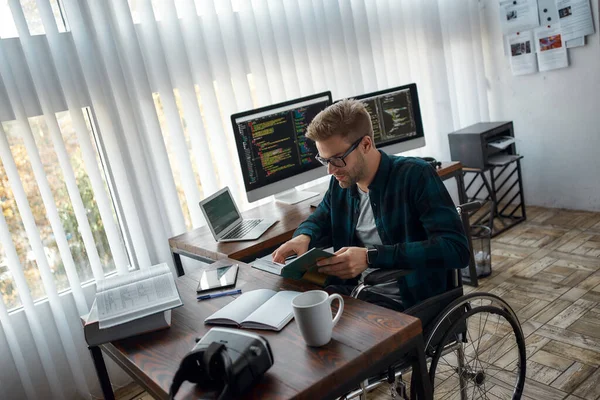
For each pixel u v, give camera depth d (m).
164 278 1.51
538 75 3.62
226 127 2.85
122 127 2.50
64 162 2.36
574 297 2.56
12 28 2.25
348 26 3.23
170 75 2.68
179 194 2.74
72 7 2.34
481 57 3.81
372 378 1.48
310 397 1.02
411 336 1.18
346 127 1.57
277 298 1.39
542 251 3.14
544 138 3.72
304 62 3.08
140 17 2.57
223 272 1.68
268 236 2.14
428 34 3.57
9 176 2.24
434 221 1.55
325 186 2.83
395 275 1.48
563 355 2.14
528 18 3.54
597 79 3.33
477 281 2.85
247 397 1.01
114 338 1.35
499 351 2.21
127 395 2.48
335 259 1.44
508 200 4.02
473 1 3.72
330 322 1.15
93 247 2.44
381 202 1.66
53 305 2.36
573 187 3.66
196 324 1.36
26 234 2.33
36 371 2.38
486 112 3.89
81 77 2.38
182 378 1.06
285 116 2.56
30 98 2.29
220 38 2.76
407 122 2.91
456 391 2.01
